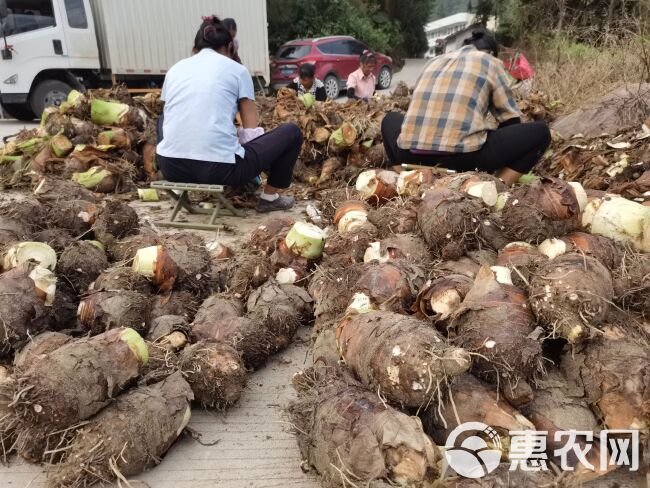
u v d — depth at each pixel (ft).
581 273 6.77
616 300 7.63
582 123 22.77
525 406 6.43
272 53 83.56
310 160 20.95
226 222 16.60
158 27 44.47
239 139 16.03
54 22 39.24
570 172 17.12
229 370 7.60
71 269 9.87
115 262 10.96
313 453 6.18
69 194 14.03
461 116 14.58
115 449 6.31
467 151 14.70
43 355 6.98
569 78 30.04
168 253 9.70
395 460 5.53
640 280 7.70
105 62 43.29
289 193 19.56
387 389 6.13
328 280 9.54
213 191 14.98
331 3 87.86
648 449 6.15
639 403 6.12
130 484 6.55
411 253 9.68
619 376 6.28
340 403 6.11
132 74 44.06
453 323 6.87
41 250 9.35
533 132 14.60
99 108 21.11
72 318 9.31
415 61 112.06
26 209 11.30
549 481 5.71
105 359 6.63
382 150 19.75
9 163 20.90
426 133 14.89
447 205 9.34
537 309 6.74
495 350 6.26
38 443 6.32
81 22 40.50
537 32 52.29
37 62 39.01
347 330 7.11
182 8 45.44
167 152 15.15
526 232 8.93
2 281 8.09
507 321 6.50
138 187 20.08
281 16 82.02
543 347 7.08
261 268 10.23
